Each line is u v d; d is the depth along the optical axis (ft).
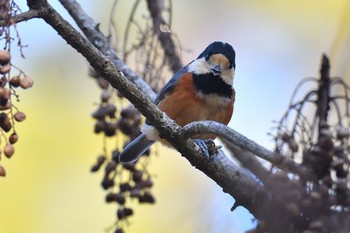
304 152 26.86
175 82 35.29
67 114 45.91
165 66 40.75
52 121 45.50
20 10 23.22
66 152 44.96
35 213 42.86
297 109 28.89
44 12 25.30
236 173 29.91
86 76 46.91
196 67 35.53
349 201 25.52
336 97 29.71
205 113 35.06
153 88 36.76
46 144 44.86
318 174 26.11
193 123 28.43
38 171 44.01
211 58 35.17
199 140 30.30
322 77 29.89
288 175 26.07
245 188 29.68
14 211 42.68
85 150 45.21
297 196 25.71
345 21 42.65
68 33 25.95
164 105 35.22
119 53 38.78
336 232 25.16
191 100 34.81
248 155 35.81
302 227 25.75
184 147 29.35
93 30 36.32
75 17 36.60
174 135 28.91
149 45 37.37
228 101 35.37
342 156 26.20
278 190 25.90
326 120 29.09
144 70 36.81
